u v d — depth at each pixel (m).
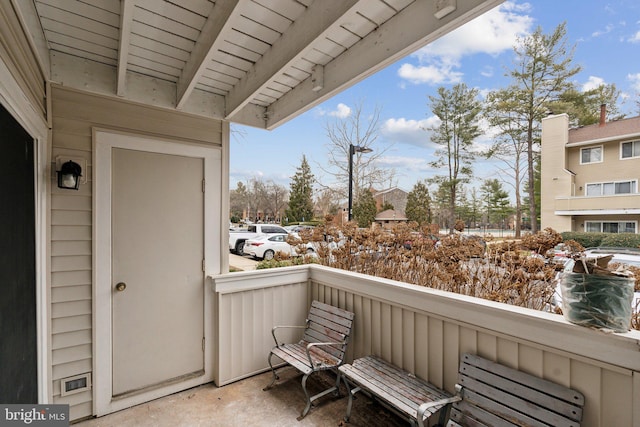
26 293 1.49
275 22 1.81
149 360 2.44
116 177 2.33
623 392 1.25
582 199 9.65
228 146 2.89
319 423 2.12
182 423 2.13
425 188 14.98
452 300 1.85
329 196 11.63
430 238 2.77
